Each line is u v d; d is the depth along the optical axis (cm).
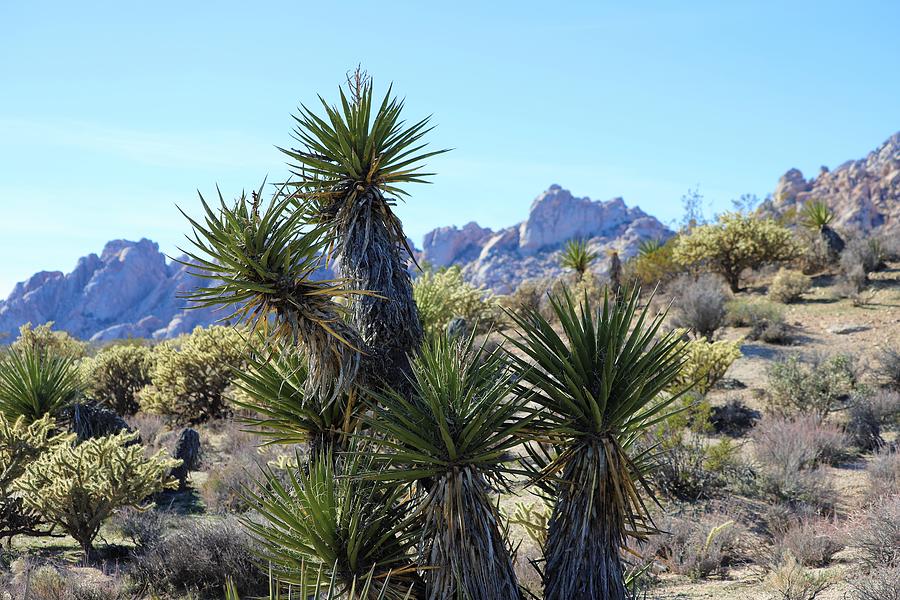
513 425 353
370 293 369
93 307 14850
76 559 792
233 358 1736
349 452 387
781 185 14362
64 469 805
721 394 1344
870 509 680
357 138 405
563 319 368
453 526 339
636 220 16750
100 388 2031
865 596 487
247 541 714
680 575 695
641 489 933
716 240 2184
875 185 12388
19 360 1186
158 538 807
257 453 1107
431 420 352
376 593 361
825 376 1261
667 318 1778
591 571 347
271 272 362
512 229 17700
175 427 1705
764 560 695
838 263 2262
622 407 348
